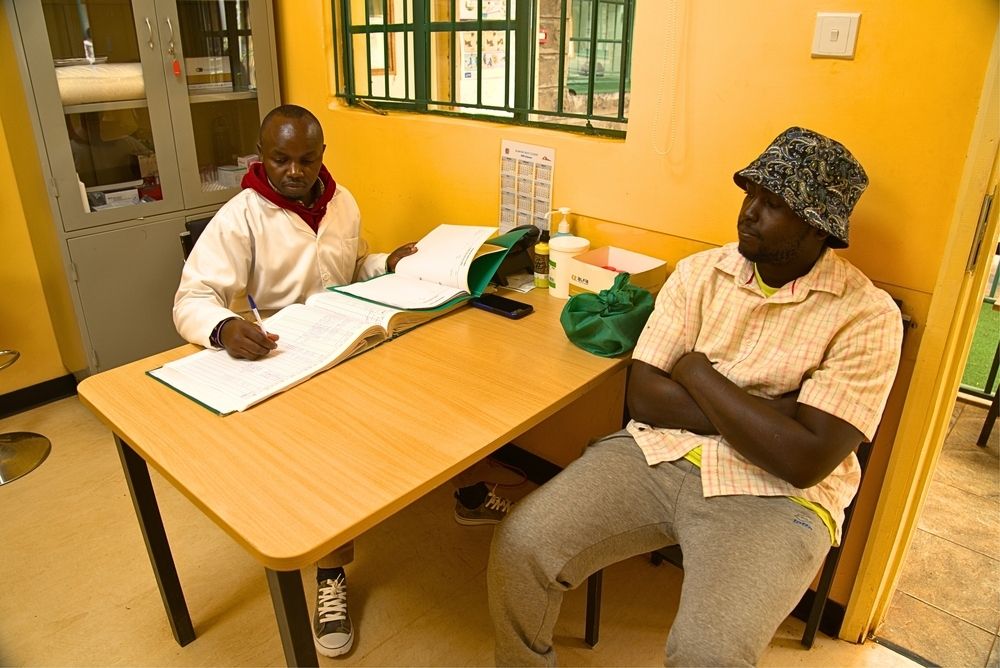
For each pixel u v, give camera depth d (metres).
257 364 1.49
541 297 1.89
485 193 2.15
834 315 1.35
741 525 1.33
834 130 1.49
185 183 2.62
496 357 1.56
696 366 1.41
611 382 2.06
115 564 1.98
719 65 1.60
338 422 1.30
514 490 2.34
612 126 1.89
